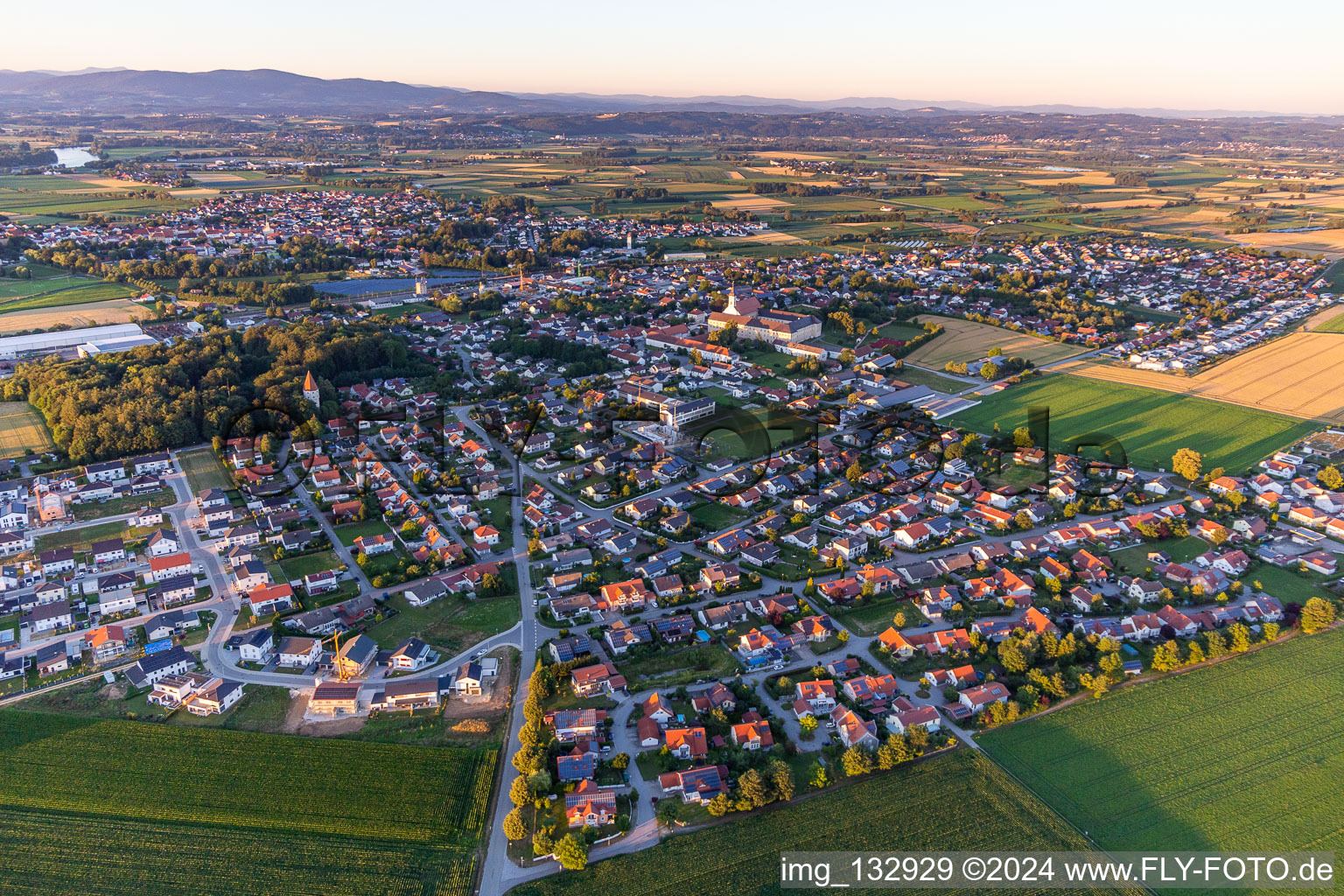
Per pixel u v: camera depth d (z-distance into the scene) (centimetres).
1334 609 17625
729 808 12750
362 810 12769
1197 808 12888
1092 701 15312
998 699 14900
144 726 14412
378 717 14750
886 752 13575
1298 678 15825
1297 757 13888
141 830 12369
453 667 16212
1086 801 13062
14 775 13350
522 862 11969
